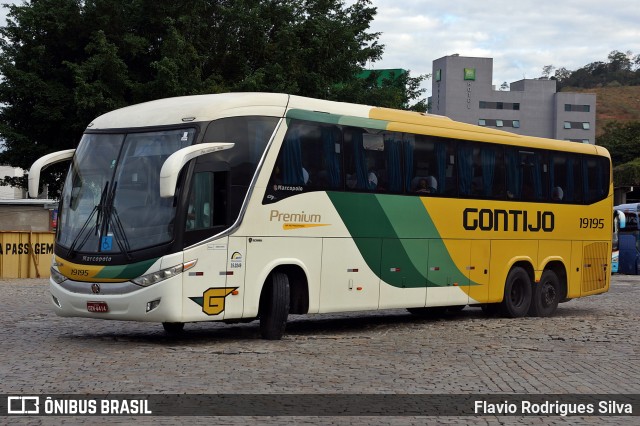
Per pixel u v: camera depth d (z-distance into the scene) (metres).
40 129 40.84
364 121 17.17
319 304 16.11
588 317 21.70
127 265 13.90
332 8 44.91
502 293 20.56
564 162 22.47
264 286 15.41
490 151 20.27
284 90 38.94
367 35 45.03
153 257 13.80
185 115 14.47
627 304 26.86
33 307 21.62
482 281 19.95
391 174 17.69
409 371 12.16
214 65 41.59
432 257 18.61
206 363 12.50
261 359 13.05
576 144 22.94
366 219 17.03
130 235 14.04
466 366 12.75
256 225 14.88
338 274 16.45
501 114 126.56
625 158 131.50
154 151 14.41
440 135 18.97
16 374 11.24
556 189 22.14
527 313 21.55
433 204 18.64
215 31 41.72
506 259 20.62
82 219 14.55
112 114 15.41
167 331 16.80
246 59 42.16
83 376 11.14
